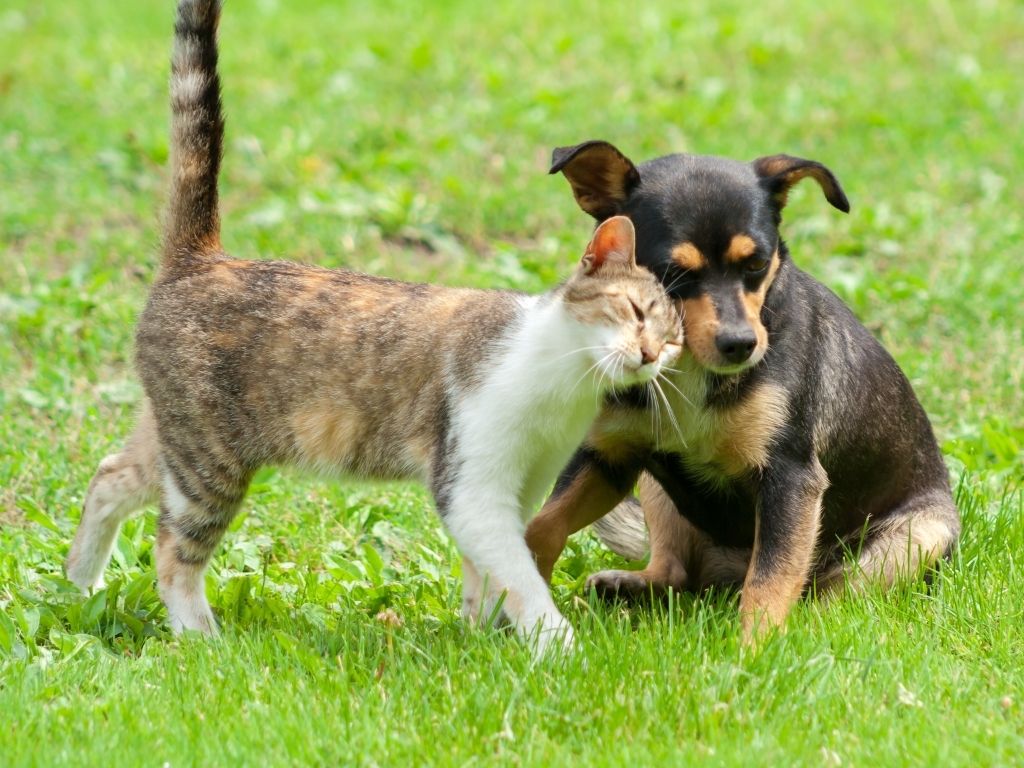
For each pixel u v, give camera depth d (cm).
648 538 1092
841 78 2177
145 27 2545
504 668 805
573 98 2088
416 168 1828
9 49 2377
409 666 820
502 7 2588
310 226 1644
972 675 832
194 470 927
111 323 1411
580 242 1612
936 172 1838
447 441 863
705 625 898
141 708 775
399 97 2117
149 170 1831
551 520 974
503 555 851
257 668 835
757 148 1906
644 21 2444
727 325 876
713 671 802
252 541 1061
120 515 983
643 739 742
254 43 2378
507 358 850
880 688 804
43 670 830
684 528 1067
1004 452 1213
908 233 1670
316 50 2334
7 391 1284
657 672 801
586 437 968
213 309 920
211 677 812
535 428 854
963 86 2133
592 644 830
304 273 936
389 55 2294
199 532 937
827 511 1018
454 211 1714
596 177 952
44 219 1656
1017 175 1836
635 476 1006
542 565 974
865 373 1011
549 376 842
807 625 892
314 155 1859
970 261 1595
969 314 1478
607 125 1983
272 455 927
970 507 1081
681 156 957
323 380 901
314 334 904
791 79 2195
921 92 2130
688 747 727
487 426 848
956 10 2512
